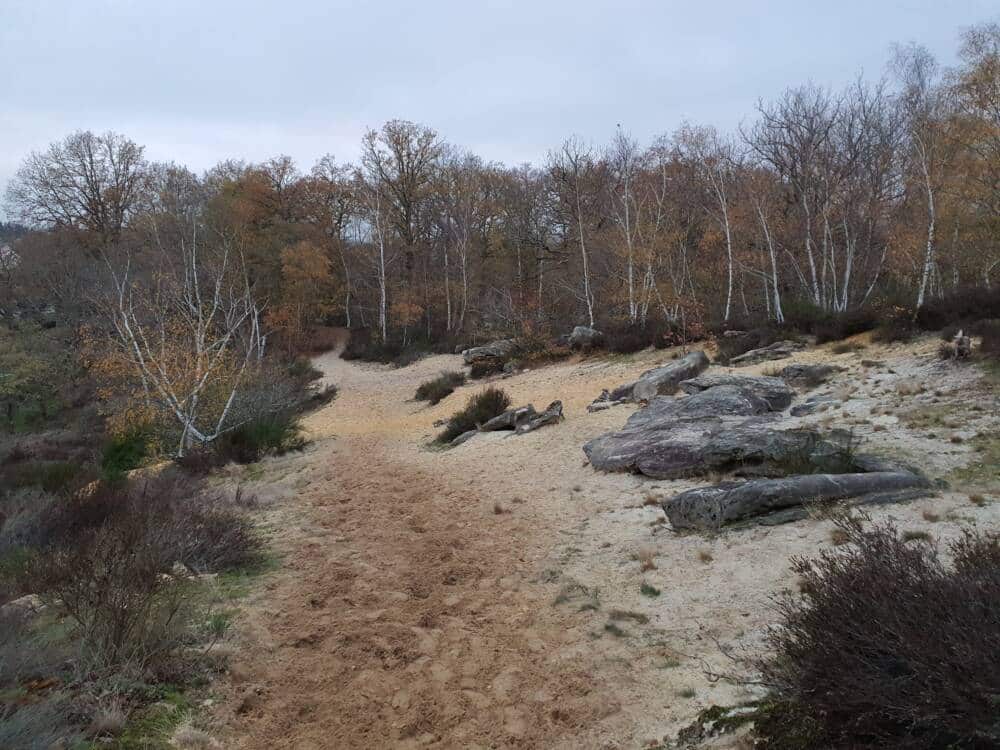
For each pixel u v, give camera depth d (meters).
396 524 8.48
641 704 3.86
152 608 4.66
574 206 33.28
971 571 2.90
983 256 22.14
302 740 3.74
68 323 36.22
